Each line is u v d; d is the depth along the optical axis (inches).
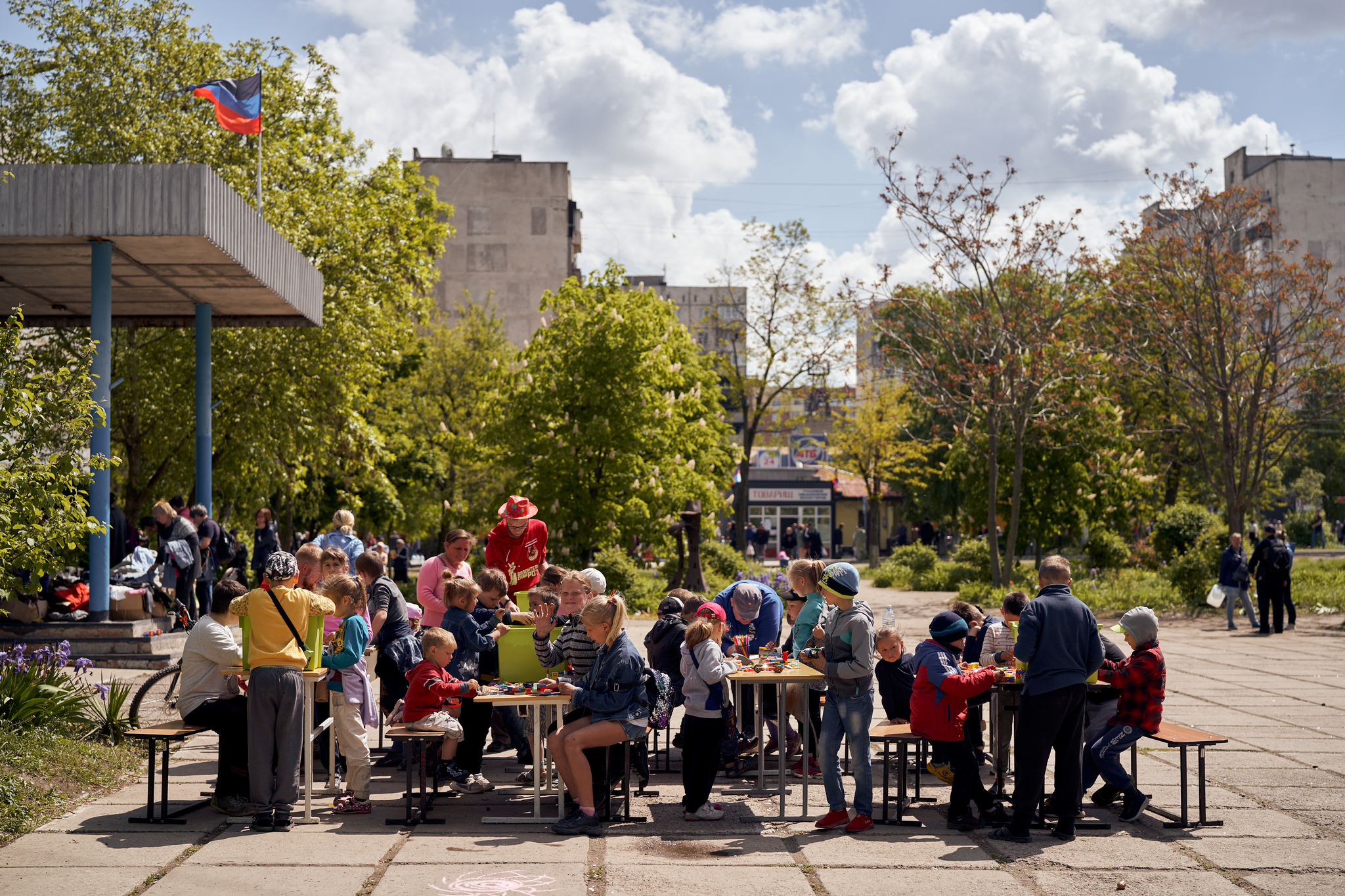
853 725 259.6
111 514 598.2
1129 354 1124.5
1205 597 852.0
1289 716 406.6
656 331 998.4
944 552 2118.6
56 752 301.9
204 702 263.4
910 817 272.4
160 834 248.7
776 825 263.3
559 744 256.5
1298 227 3029.0
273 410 910.4
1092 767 272.4
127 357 868.6
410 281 1113.4
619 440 935.0
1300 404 1456.7
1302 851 239.9
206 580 615.5
